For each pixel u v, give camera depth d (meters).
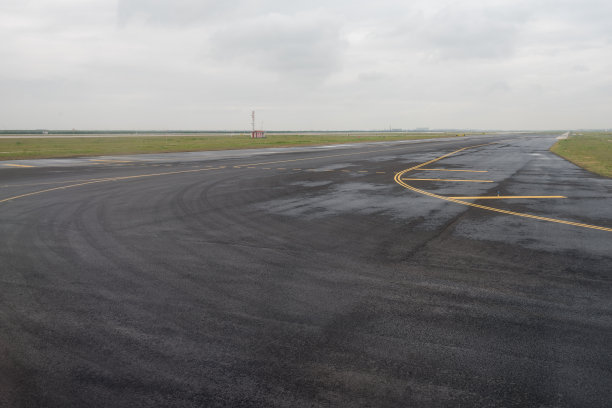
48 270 6.40
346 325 4.55
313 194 14.37
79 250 7.48
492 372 3.64
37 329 4.48
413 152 39.44
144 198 13.39
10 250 7.48
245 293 5.48
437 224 9.77
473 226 9.55
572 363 3.78
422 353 3.96
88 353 3.99
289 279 6.01
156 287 5.70
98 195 13.94
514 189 15.74
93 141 70.88
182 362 3.82
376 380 3.53
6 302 5.19
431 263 6.77
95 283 5.84
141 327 4.52
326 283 5.85
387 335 4.32
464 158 31.77
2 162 27.41
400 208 11.84
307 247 7.73
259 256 7.14
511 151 40.78
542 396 3.30
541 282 5.88
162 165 25.36
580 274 6.22
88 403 3.25
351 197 13.76
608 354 3.94
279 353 3.97
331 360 3.85
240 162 27.72
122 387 3.45
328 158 31.55
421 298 5.31
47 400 3.29
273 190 15.26
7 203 12.44
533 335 4.32
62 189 15.28
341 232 8.94
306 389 3.40
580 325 4.55
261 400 3.27
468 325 4.55
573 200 13.25
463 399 3.27
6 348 4.09
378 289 5.62
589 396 3.30
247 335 4.34
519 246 7.81
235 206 12.05
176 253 7.32
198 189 15.40
